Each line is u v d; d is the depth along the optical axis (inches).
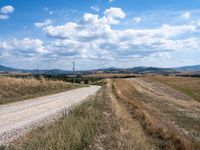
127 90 2048.5
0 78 1381.6
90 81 4847.4
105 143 374.0
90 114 566.9
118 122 511.2
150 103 1200.2
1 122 550.9
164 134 457.7
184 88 2571.4
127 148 342.6
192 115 844.0
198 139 481.7
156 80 3961.6
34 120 583.5
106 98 1176.2
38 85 1770.4
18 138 399.9
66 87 2353.6
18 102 1013.2
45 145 321.7
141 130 490.0
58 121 531.8
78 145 335.6
